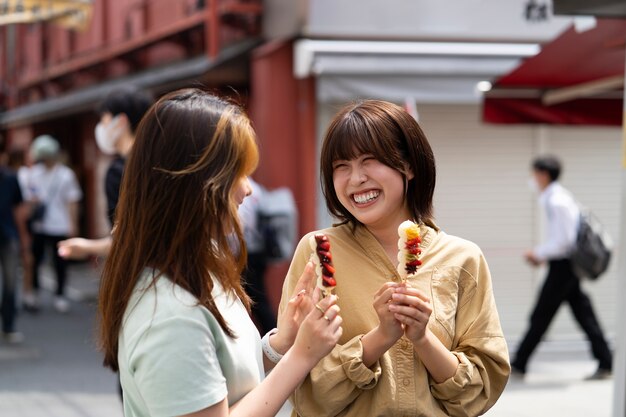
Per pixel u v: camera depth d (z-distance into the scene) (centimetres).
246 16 1088
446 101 970
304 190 962
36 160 1264
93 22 1728
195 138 226
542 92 776
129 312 223
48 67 2038
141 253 225
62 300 1283
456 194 980
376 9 952
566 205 811
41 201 1251
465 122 978
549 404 727
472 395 270
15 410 711
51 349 979
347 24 948
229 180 229
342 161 277
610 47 577
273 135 970
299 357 227
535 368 882
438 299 274
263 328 788
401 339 272
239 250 238
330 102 963
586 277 806
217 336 223
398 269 254
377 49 924
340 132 274
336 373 264
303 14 935
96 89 1596
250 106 1027
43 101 2022
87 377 840
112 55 1534
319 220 966
